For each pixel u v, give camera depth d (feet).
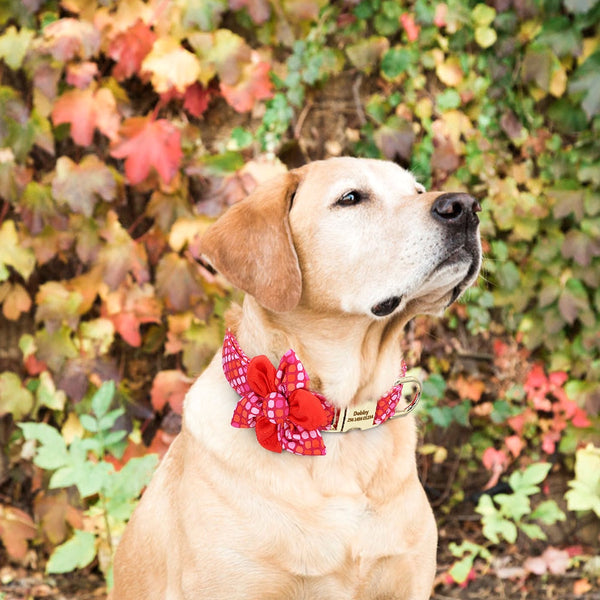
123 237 14.90
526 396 16.29
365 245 9.23
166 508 9.77
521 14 15.07
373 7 14.98
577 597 14.96
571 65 15.46
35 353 15.14
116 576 10.75
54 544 15.55
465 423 15.84
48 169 14.96
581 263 15.44
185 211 14.83
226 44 14.38
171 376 15.16
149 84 14.93
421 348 15.90
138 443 15.44
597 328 15.78
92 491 13.56
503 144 15.70
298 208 9.53
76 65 14.21
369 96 15.40
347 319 9.43
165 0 14.20
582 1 14.73
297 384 8.96
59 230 14.76
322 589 9.02
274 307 9.02
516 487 15.07
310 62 14.85
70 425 15.38
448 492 16.46
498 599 14.92
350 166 9.68
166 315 15.44
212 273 15.17
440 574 15.42
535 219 15.70
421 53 15.23
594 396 15.87
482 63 15.38
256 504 8.97
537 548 16.17
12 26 14.26
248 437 9.22
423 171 15.42
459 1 15.01
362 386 9.53
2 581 15.16
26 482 15.75
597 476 15.23
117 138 14.35
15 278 15.19
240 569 8.90
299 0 14.61
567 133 15.74
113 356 15.55
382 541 9.13
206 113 15.11
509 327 16.03
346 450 9.37
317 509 9.01
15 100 14.42
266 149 14.99
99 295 15.38
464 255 9.13
